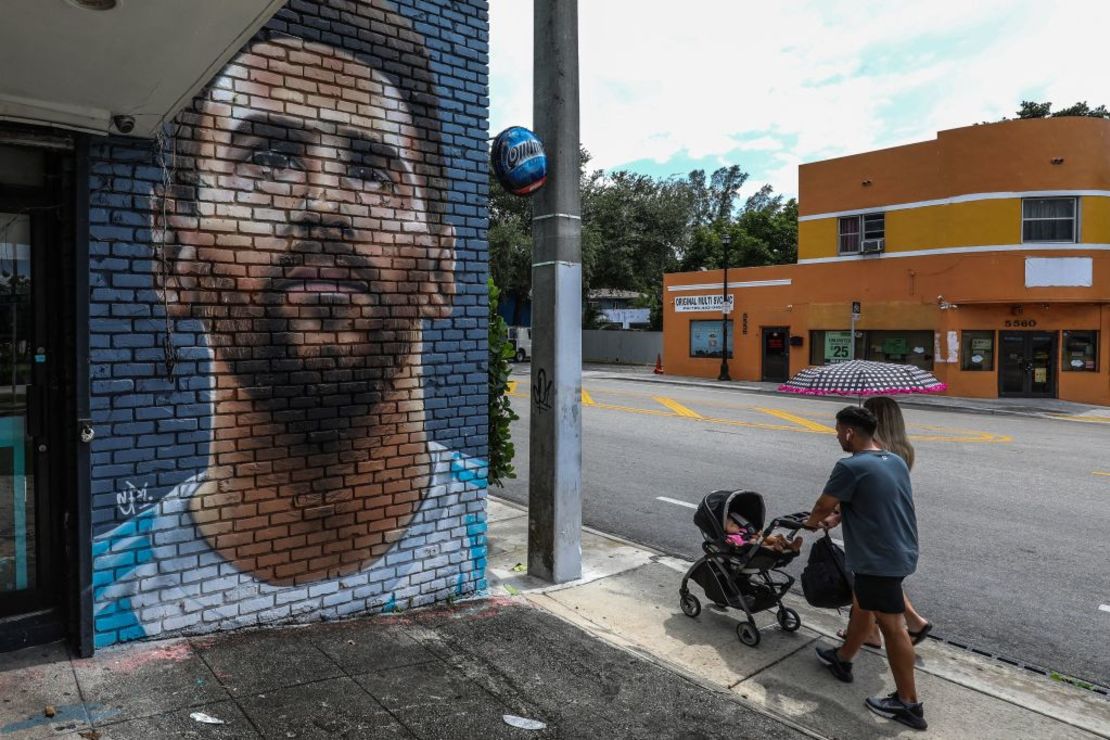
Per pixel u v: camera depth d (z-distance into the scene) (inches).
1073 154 808.3
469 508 216.2
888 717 163.5
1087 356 832.9
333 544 188.7
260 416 175.2
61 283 153.9
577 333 238.8
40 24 113.6
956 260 853.2
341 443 188.7
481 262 215.8
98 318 153.7
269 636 173.8
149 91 138.7
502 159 215.0
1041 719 165.5
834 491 167.8
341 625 186.2
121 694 142.6
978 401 830.5
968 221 842.8
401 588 202.5
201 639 167.5
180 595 166.2
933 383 214.8
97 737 128.1
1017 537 309.1
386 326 195.8
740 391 941.8
